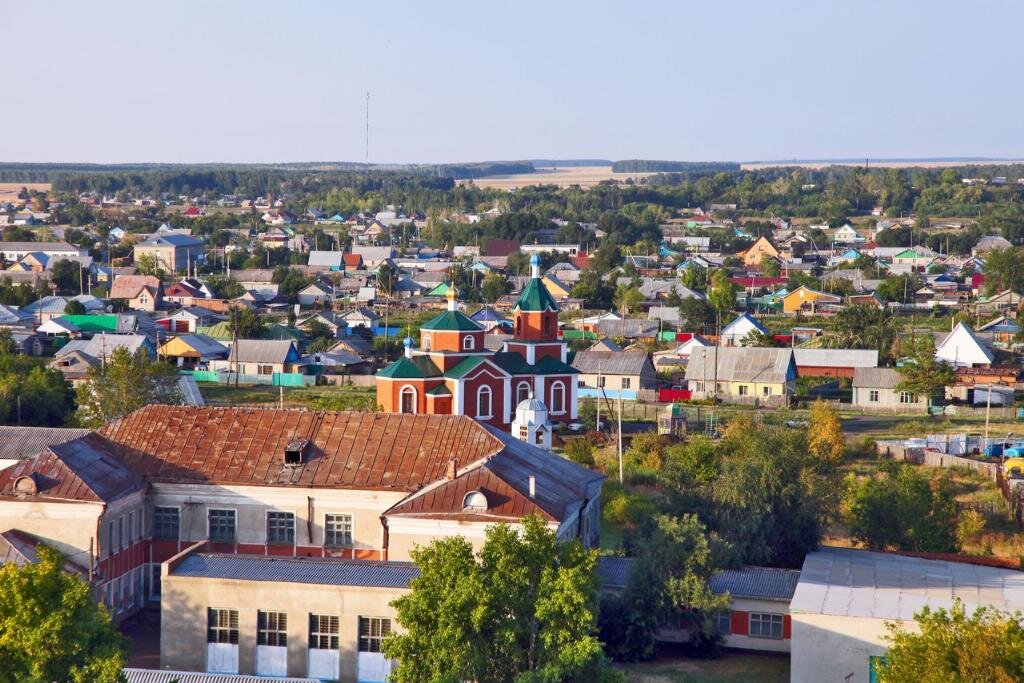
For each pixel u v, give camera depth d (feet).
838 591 519.19
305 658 474.08
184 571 488.02
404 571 490.49
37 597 396.16
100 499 519.60
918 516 640.99
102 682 377.09
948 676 357.41
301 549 552.82
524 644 427.33
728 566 549.13
